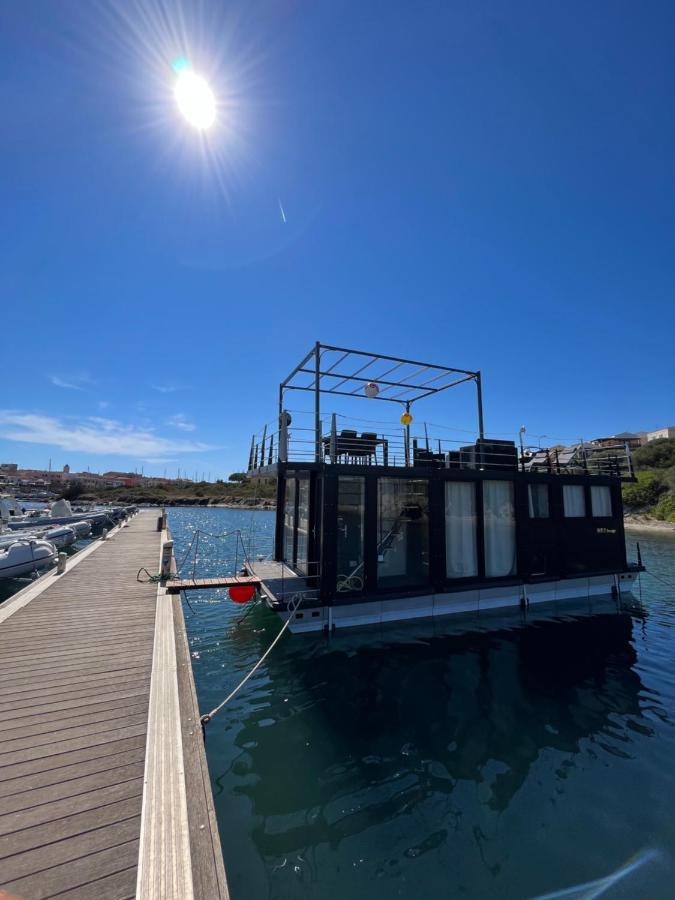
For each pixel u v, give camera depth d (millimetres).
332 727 5719
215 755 5066
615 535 13031
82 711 4469
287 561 12281
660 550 25625
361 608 9250
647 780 4691
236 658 8172
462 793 4453
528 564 11133
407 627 9531
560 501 11969
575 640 9359
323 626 8891
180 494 88500
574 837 3896
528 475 11422
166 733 4039
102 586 10430
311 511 9508
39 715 4379
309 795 4383
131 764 3605
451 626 9766
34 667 5582
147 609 8391
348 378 11492
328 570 8703
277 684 7000
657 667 8008
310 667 7617
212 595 13805
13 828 2873
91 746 3840
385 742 5375
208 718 4391
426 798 4363
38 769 3502
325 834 3873
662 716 6145
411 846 3758
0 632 6961
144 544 19766
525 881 3439
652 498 42156
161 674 5375
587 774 4785
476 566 10484
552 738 5516
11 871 2533
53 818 2977
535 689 6965
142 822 2936
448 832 3930
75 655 5996
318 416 9719
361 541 9531
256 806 4207
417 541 10328
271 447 10727
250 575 10766
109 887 2467
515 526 11117
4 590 14523
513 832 3945
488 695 6715
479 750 5234
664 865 3602
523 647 8844
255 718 5938
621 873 3518
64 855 2670
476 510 10617
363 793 4422
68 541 24453
